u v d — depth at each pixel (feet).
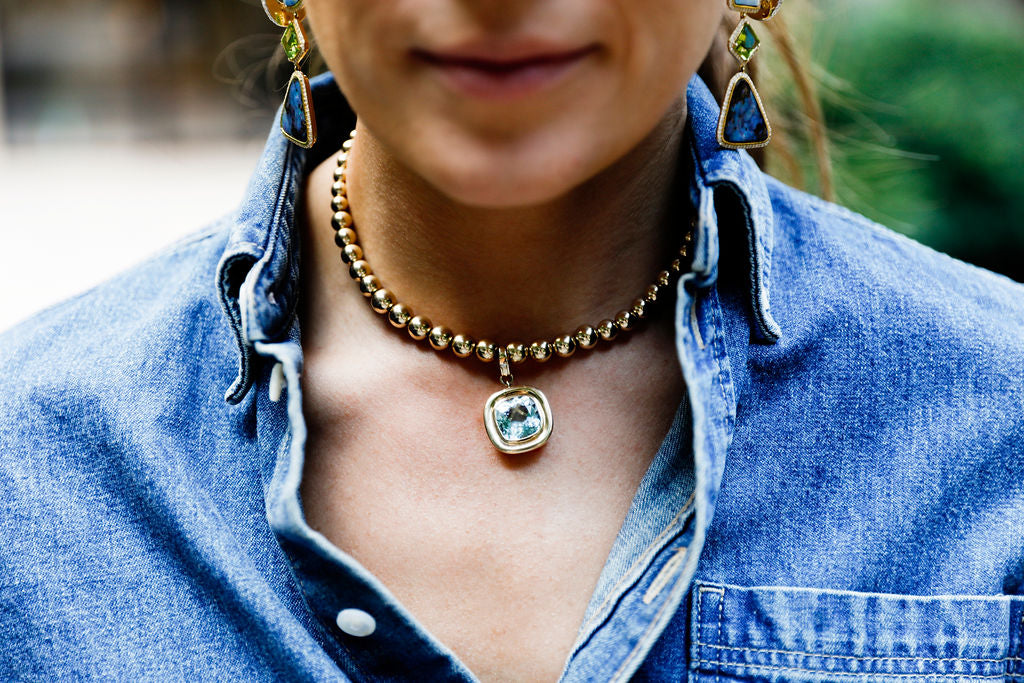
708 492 1.63
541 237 1.72
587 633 1.67
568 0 1.47
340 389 1.80
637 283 1.80
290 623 1.71
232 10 14.64
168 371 1.85
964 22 4.77
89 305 1.95
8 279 8.69
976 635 1.75
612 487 1.74
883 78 4.77
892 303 1.82
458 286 1.77
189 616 1.75
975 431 1.78
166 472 1.78
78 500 1.79
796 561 1.74
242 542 1.76
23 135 14.51
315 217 1.90
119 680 1.73
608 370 1.79
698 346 1.72
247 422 1.81
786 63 2.25
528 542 1.71
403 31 1.49
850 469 1.77
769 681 1.73
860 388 1.79
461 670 1.67
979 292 1.91
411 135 1.54
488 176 1.52
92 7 14.69
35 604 1.76
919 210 4.61
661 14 1.50
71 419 1.83
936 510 1.76
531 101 1.50
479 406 1.78
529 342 1.79
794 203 1.96
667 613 1.64
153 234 10.02
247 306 1.72
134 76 14.89
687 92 1.81
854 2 4.73
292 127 1.78
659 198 1.78
